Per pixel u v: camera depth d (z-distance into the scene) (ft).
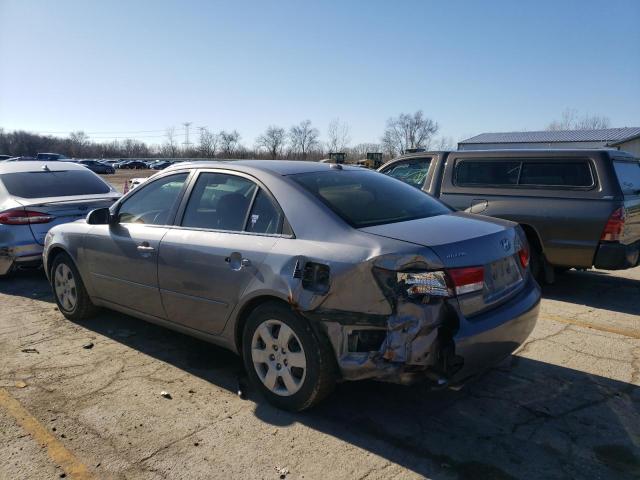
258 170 12.37
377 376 9.61
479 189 21.84
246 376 13.03
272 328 11.19
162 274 13.23
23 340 15.53
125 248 14.28
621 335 15.92
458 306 9.55
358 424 10.74
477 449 9.85
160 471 9.19
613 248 18.72
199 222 12.95
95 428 10.57
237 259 11.48
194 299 12.57
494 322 9.99
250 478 8.99
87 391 12.20
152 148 407.64
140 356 14.32
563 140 120.37
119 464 9.38
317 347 10.27
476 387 12.39
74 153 371.97
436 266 9.34
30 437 10.23
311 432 10.43
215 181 13.12
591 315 18.01
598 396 11.96
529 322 11.18
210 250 12.04
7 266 21.36
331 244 10.28
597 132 125.90
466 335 9.50
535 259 20.70
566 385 12.50
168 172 14.46
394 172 25.64
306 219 10.94
